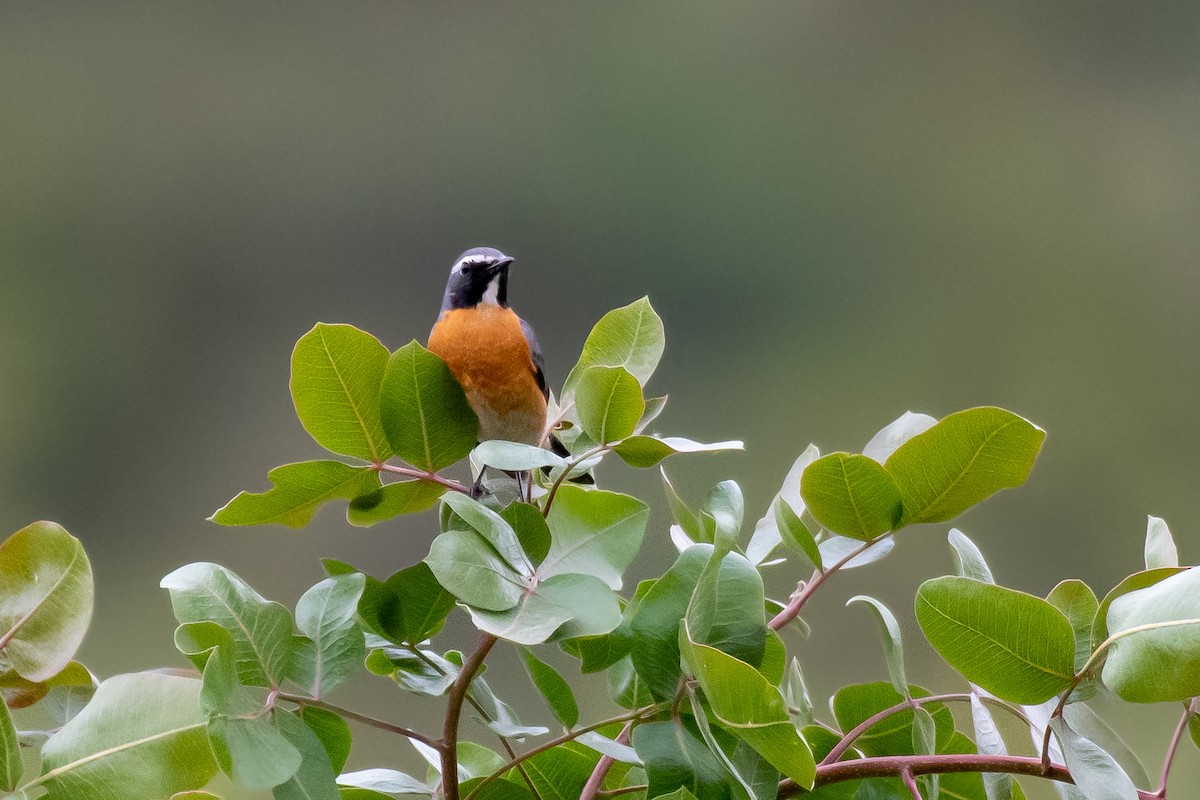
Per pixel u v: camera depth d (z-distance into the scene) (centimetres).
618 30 2159
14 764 252
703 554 289
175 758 259
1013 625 277
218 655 260
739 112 2092
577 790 333
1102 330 1897
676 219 2020
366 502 335
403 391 324
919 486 313
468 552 271
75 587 290
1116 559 1482
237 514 325
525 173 2077
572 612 265
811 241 2009
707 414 1906
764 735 252
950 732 337
